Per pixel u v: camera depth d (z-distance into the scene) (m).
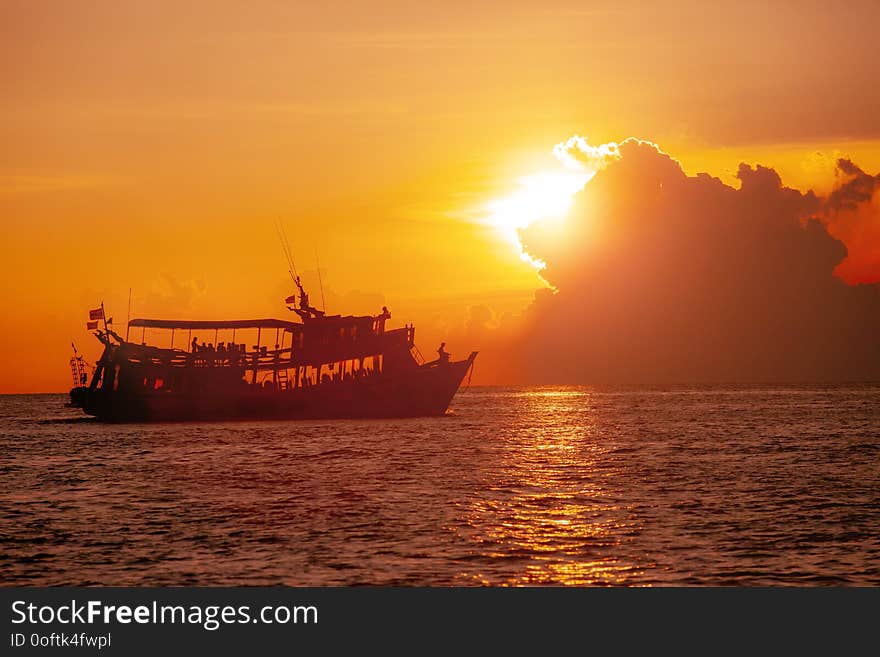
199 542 45.78
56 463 85.31
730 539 45.06
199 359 134.75
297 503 57.59
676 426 132.62
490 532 47.38
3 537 47.50
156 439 111.75
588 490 62.81
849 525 48.25
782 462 79.06
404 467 78.19
